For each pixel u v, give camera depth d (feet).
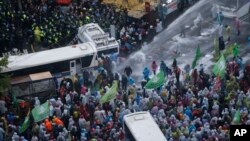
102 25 407.85
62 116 323.98
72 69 373.40
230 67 362.33
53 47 398.01
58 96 351.25
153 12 423.23
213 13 436.35
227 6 436.35
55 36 398.01
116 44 385.09
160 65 371.76
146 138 305.12
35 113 315.58
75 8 416.26
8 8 407.03
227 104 332.60
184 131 311.68
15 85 352.08
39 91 355.56
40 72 365.20
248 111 331.57
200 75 356.79
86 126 318.24
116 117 326.03
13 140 306.14
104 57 378.12
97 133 313.73
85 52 374.63
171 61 402.31
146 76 364.99
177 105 331.98
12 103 340.39
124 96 338.54
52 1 420.36
